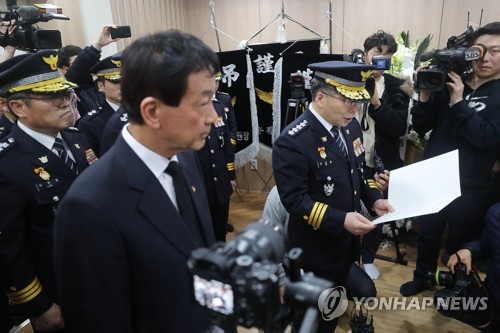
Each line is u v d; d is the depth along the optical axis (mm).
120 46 3033
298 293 457
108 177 670
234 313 444
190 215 789
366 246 2297
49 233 1163
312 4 3277
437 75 1665
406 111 2184
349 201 1387
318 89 1287
